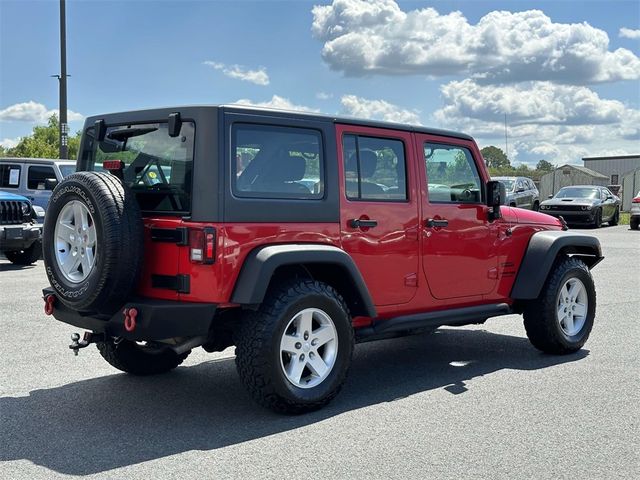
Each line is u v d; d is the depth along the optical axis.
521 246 6.81
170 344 5.15
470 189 6.48
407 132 5.95
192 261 4.74
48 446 4.42
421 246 5.95
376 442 4.48
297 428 4.76
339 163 5.42
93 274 4.68
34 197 15.87
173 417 5.00
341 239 5.38
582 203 25.94
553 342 6.82
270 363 4.80
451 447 4.39
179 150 4.91
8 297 9.95
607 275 12.83
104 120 5.54
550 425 4.80
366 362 6.70
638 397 5.45
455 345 7.46
